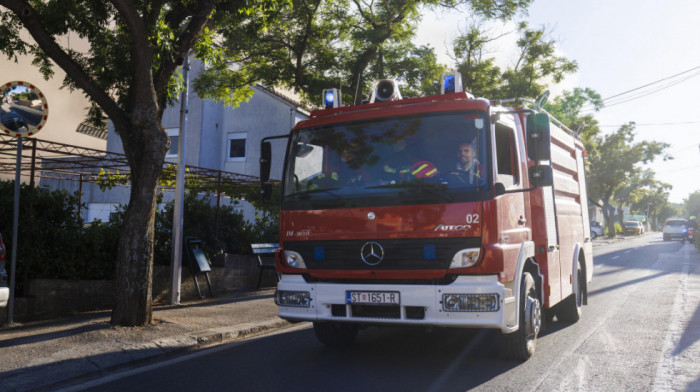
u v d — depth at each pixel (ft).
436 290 17.83
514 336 19.92
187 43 26.94
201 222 43.42
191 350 22.98
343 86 55.47
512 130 21.15
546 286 23.24
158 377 18.52
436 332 26.40
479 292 17.48
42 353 20.13
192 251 37.42
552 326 28.14
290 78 55.98
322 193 19.89
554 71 79.97
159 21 25.00
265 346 23.70
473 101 18.99
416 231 18.25
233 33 32.22
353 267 18.99
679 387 17.24
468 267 17.66
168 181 45.83
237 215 46.96
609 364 20.10
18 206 26.00
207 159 85.30
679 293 40.65
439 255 17.95
